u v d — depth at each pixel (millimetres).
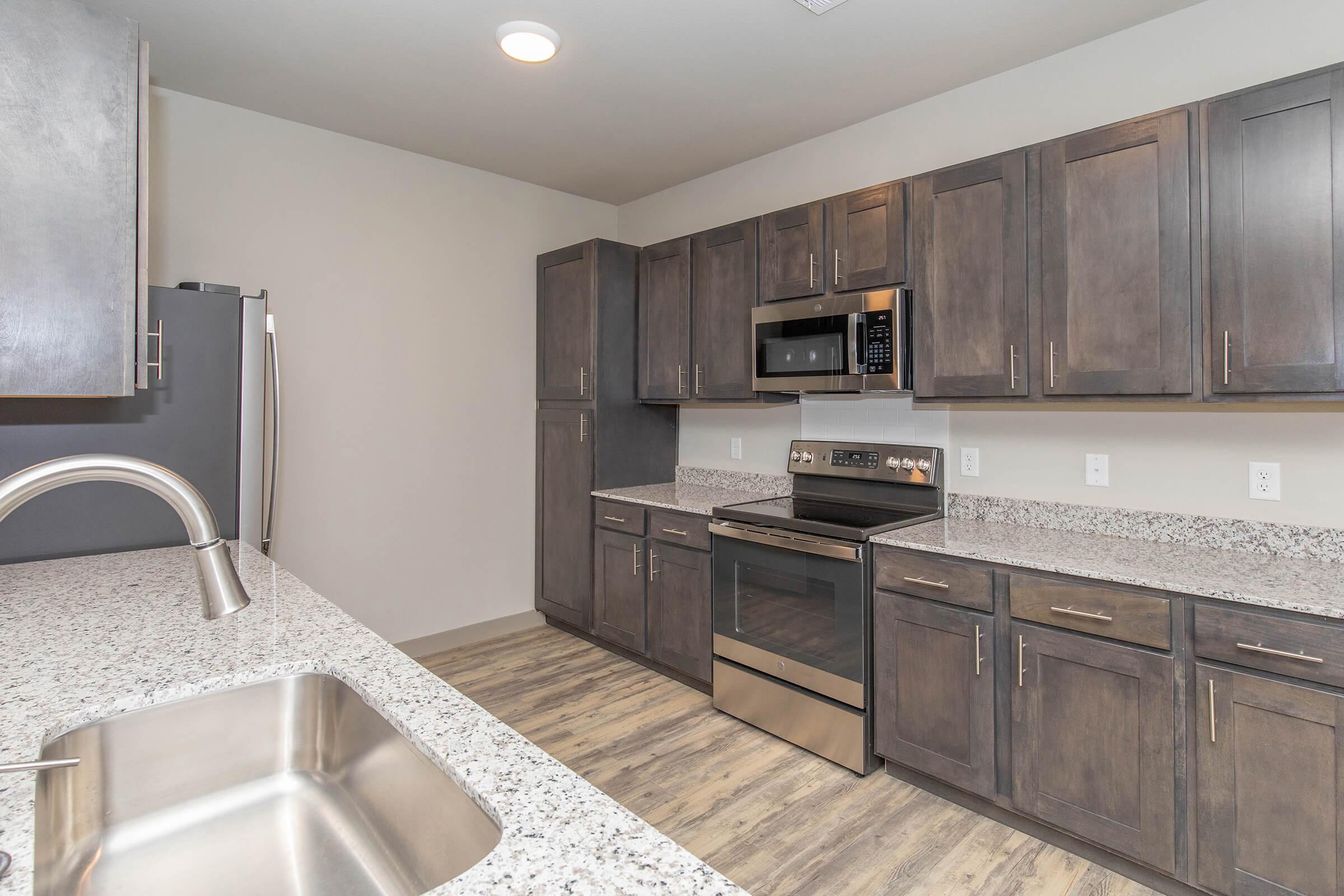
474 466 3652
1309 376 1643
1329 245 1610
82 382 1428
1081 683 1849
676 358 3357
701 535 2943
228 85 2678
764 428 3387
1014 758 1988
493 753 844
